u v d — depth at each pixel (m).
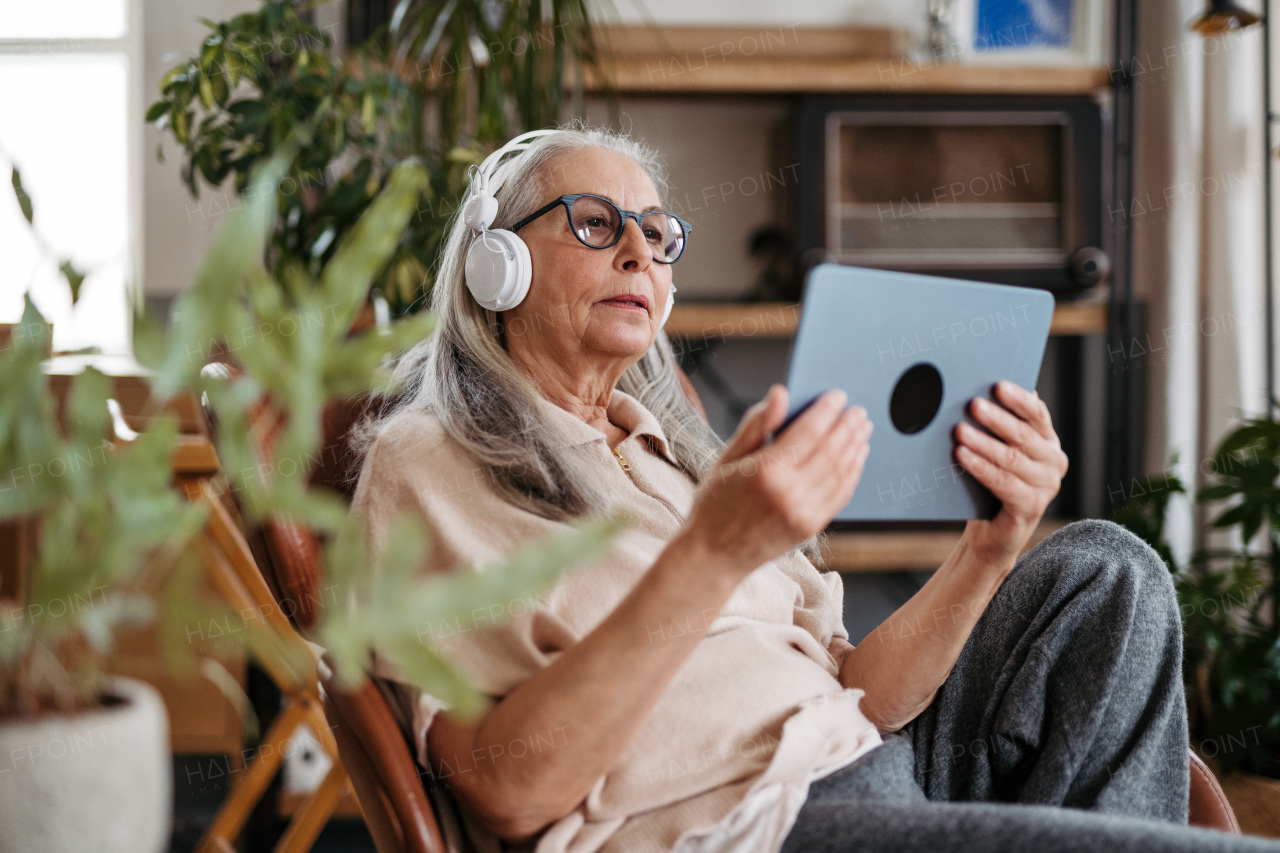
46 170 2.70
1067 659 0.96
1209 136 2.47
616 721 0.73
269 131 1.93
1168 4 2.55
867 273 0.73
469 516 0.89
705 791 0.83
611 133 1.25
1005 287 0.82
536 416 0.99
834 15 2.77
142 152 2.58
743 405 2.84
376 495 0.90
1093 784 0.94
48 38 2.71
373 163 1.99
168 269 2.58
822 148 2.53
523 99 2.10
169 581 0.33
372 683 0.83
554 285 1.04
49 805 1.42
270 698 2.01
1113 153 2.61
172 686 2.01
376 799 0.80
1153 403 2.59
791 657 0.95
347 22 2.53
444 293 1.08
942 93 2.61
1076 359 2.80
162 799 1.62
